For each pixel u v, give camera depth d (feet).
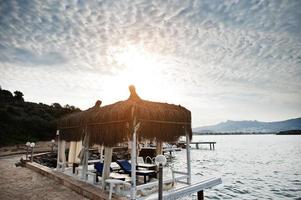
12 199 22.09
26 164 44.50
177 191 22.65
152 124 21.57
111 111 22.26
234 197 39.50
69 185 26.71
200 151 151.64
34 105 178.50
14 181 30.45
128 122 20.75
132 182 19.84
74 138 30.12
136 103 20.74
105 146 22.67
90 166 34.01
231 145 227.61
